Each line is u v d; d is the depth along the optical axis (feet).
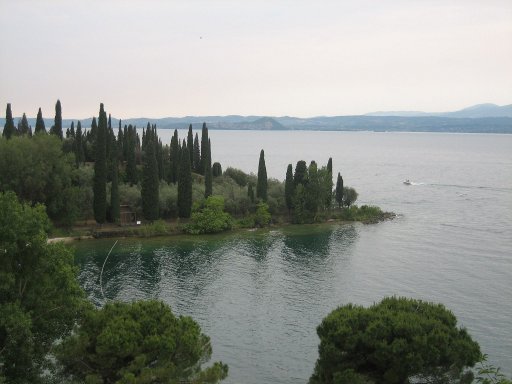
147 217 362.74
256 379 162.71
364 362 111.14
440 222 416.46
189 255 306.14
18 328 96.02
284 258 303.89
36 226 113.09
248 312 218.18
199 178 449.89
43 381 107.04
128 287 247.09
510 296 236.43
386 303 126.21
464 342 108.78
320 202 410.31
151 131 501.56
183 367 105.29
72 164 367.86
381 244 338.95
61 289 114.32
